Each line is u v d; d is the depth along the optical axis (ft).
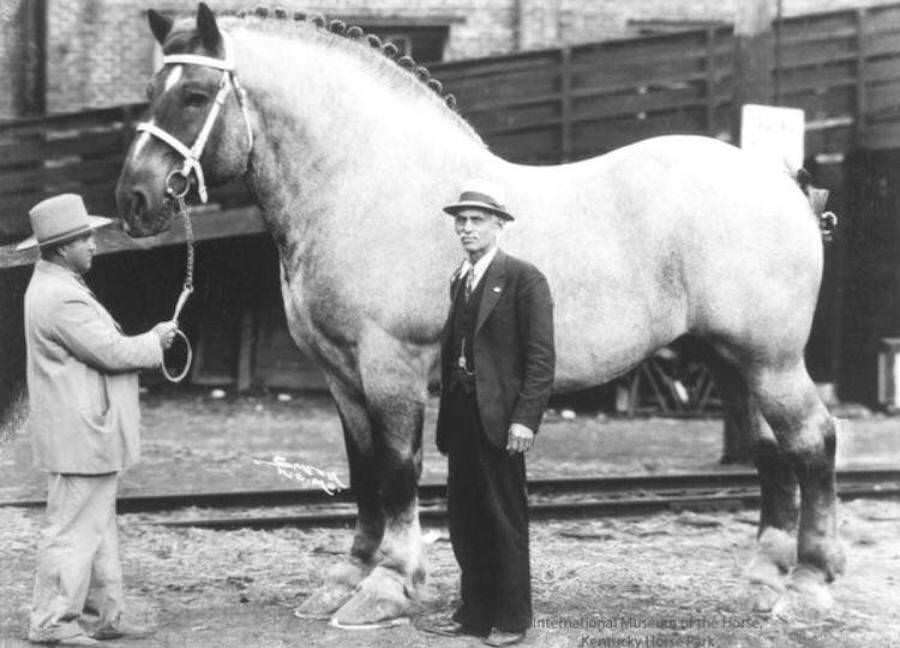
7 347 35.22
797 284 16.99
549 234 16.92
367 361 16.56
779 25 40.57
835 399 50.47
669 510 26.94
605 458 36.35
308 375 51.90
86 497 15.98
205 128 16.33
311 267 16.84
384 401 16.55
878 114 46.26
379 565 16.87
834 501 17.43
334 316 16.69
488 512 15.75
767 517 18.31
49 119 42.88
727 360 17.43
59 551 15.90
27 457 34.32
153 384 51.62
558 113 45.24
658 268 16.92
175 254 48.37
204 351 51.65
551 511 26.05
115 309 48.03
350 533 24.23
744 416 18.40
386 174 16.78
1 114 47.09
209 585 19.60
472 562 16.07
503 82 45.09
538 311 15.64
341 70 17.17
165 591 19.17
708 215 16.85
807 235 17.16
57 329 15.72
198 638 16.28
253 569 20.88
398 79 17.56
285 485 30.58
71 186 42.93
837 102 46.21
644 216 16.94
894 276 49.80
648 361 48.73
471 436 15.79
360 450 17.53
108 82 51.26
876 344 49.96
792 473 18.19
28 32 47.52
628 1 54.19
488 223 15.61
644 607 17.85
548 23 53.31
